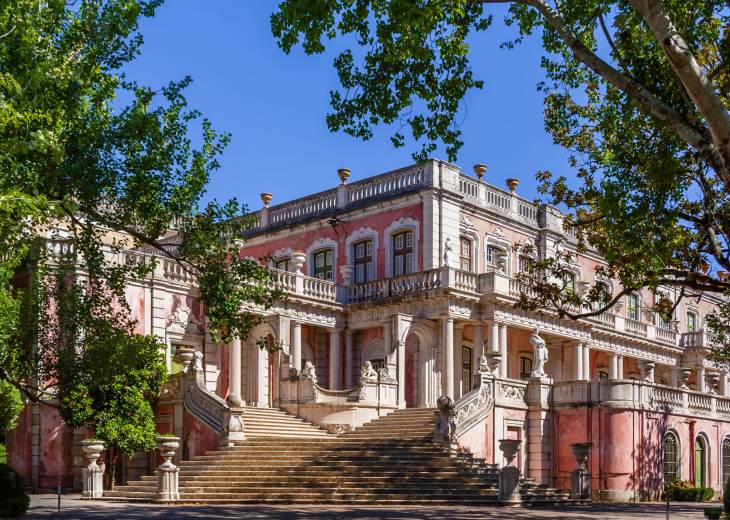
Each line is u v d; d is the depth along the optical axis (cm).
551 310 3306
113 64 1767
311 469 2153
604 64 1477
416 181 3303
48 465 2402
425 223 3225
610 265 1962
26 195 1420
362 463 2191
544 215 3759
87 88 1712
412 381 3153
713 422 3225
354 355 3312
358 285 3281
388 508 1850
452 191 3297
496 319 3089
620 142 1759
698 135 1407
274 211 3862
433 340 3097
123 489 2200
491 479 2138
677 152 1736
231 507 1867
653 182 1678
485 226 3456
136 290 2673
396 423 2638
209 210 1873
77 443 2408
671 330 4262
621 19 1625
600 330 3644
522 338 3497
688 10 1584
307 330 3278
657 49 1611
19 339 1897
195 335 2838
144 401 2314
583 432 2669
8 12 1538
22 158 1593
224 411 2369
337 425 2680
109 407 2261
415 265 3244
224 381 2917
